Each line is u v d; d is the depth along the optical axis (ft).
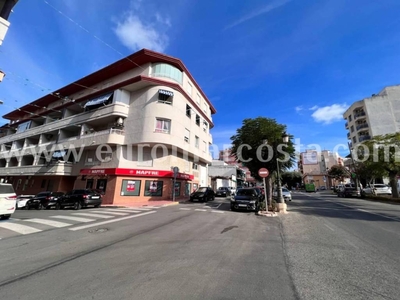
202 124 85.81
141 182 60.23
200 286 10.71
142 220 30.40
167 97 63.05
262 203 40.88
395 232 22.98
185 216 34.22
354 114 143.95
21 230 23.82
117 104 62.13
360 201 64.90
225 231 23.54
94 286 10.77
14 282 11.29
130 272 12.46
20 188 90.27
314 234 22.30
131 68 67.46
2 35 22.25
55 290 10.41
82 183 66.44
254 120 47.26
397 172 62.95
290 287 10.69
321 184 213.66
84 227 25.50
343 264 13.83
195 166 84.69
